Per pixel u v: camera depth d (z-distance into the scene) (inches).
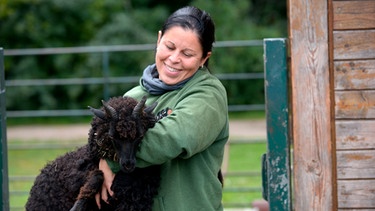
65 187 171.3
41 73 836.0
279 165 171.9
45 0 829.2
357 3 170.6
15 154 615.8
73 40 848.3
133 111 158.4
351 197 174.1
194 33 164.6
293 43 172.1
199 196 166.1
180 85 168.4
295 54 172.4
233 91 855.7
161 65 168.7
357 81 172.2
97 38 826.8
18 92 820.0
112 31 825.5
